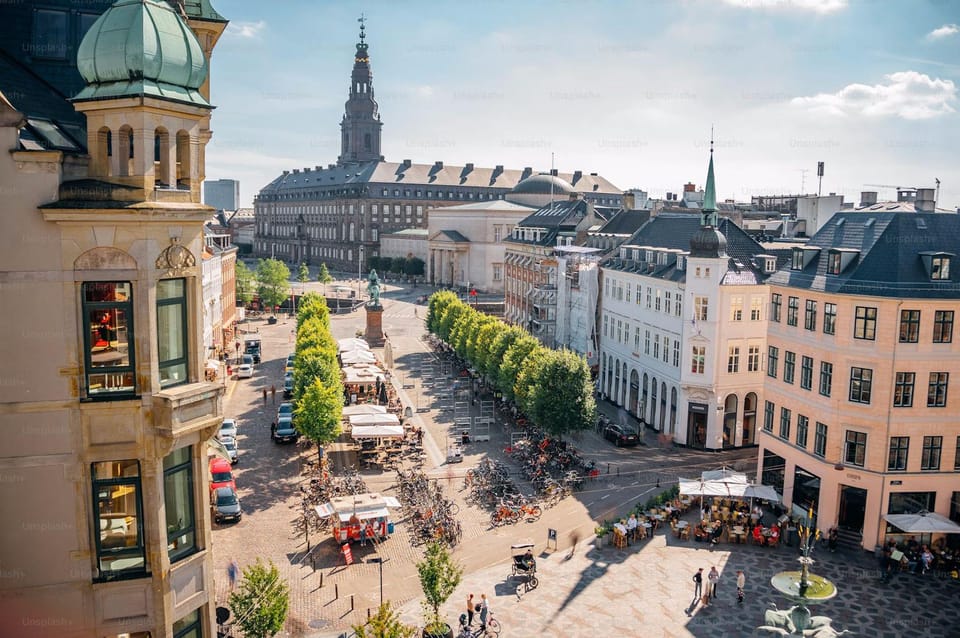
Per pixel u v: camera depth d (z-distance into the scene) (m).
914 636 37.28
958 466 47.91
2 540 17.48
